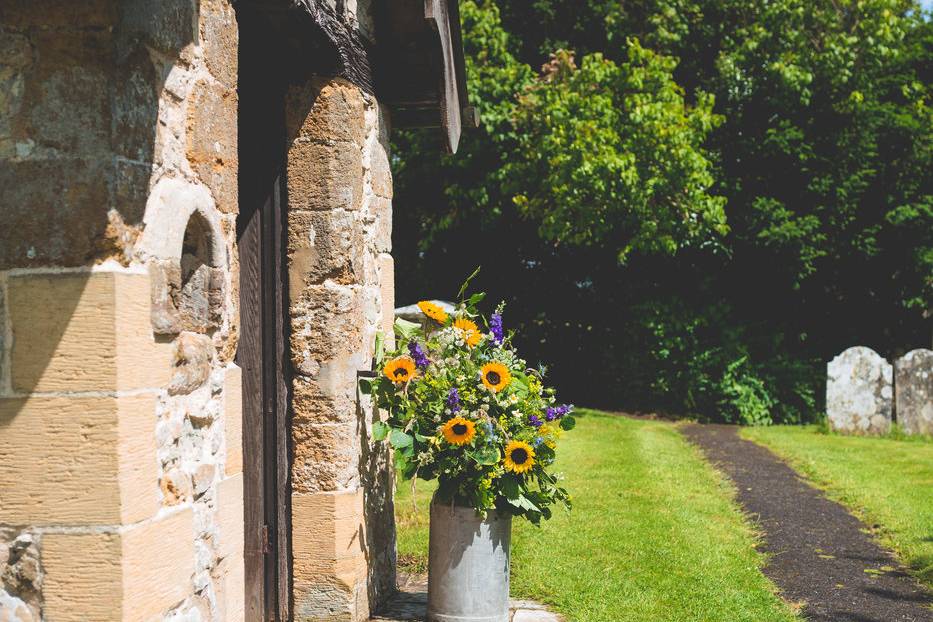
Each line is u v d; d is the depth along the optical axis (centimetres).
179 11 279
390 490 527
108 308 244
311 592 445
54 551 244
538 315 1405
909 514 704
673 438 1086
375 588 488
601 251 1340
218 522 303
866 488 796
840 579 564
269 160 448
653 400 1346
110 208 246
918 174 1377
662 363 1338
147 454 256
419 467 448
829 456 959
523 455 439
